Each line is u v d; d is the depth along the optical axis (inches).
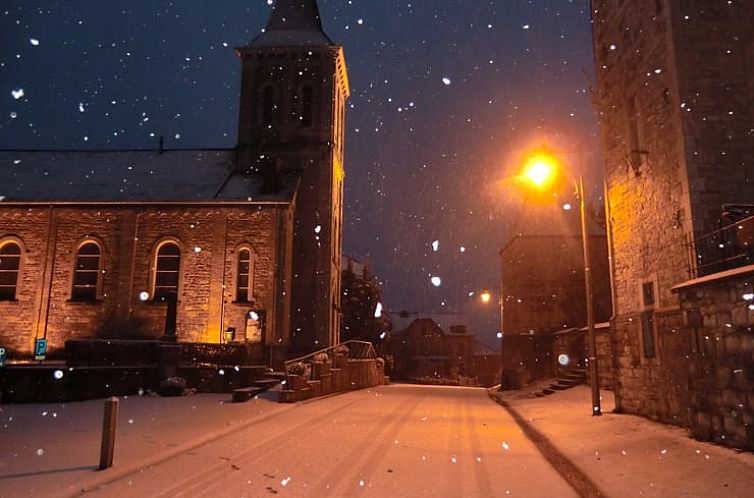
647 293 494.6
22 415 494.0
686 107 438.6
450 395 872.9
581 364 887.7
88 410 532.7
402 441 391.2
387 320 1985.7
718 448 321.7
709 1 455.2
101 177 1183.6
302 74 1270.9
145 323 1041.5
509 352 1212.5
